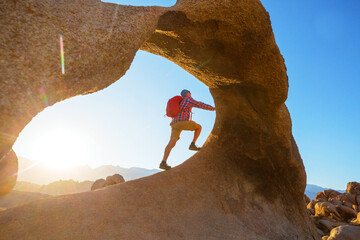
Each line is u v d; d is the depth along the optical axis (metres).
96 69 2.00
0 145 1.37
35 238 2.49
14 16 1.61
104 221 2.97
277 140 4.92
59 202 3.20
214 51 3.98
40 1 1.78
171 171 4.64
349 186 14.51
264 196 4.84
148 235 2.96
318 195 15.23
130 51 2.34
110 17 2.26
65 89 1.80
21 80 1.49
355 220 8.01
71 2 2.03
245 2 3.50
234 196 4.52
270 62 4.16
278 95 4.54
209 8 3.29
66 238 2.56
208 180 4.62
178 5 3.13
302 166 5.27
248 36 3.80
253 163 4.98
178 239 3.11
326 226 8.12
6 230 2.54
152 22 2.73
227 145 5.14
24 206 3.03
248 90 4.68
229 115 5.14
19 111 1.45
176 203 3.85
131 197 3.67
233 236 3.62
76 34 1.88
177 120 4.63
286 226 4.52
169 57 4.21
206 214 3.88
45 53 1.65
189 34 3.46
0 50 1.46
